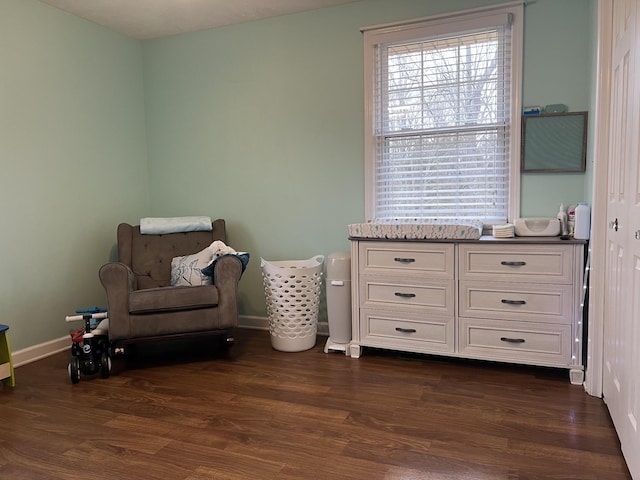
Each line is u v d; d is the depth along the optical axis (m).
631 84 1.69
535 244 2.51
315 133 3.45
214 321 2.87
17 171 2.97
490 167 3.04
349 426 2.07
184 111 3.85
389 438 1.96
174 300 2.80
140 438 2.00
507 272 2.58
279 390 2.48
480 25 2.92
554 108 2.81
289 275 3.03
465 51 3.01
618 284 1.90
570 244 2.44
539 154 2.86
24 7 2.99
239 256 3.01
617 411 1.90
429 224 2.71
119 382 2.65
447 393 2.40
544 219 2.66
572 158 2.79
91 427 2.11
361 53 3.26
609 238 2.12
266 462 1.80
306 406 2.28
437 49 3.08
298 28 3.41
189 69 3.79
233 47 3.62
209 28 3.68
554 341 2.53
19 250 2.99
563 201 2.85
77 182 3.38
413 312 2.81
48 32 3.15
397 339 2.87
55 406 2.34
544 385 2.48
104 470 1.77
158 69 3.90
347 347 3.04
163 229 3.47
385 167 3.29
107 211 3.64
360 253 2.91
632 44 1.67
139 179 3.94
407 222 3.05
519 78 2.88
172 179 3.96
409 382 2.56
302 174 3.52
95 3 3.14
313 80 3.41
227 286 2.90
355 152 3.34
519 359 2.61
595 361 2.31
